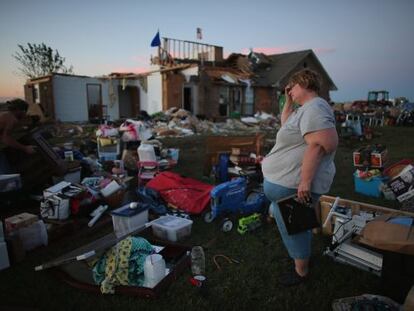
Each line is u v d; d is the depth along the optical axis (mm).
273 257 3484
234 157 5855
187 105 22047
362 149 5980
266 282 3021
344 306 2488
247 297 2793
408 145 11320
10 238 3336
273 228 4242
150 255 2965
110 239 3199
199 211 4574
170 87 20578
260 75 26141
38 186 5375
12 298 2777
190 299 2748
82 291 2869
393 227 2564
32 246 3646
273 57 29016
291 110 2984
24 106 5633
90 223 4223
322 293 2826
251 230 4129
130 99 23703
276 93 25156
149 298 2736
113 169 6227
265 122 19891
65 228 3998
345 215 3684
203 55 26109
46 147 5527
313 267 3221
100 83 21781
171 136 13914
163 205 4746
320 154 2365
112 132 7871
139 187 5480
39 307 2654
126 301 2709
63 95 20500
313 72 2602
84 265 3064
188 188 4883
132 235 3453
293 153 2578
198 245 3766
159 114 18562
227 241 3879
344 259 3266
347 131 12438
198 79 21125
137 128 8195
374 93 32125
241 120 20266
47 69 34438
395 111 22297
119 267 2873
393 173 5512
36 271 3180
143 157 6223
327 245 3676
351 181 6441
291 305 2684
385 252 2617
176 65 21750
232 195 4477
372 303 2406
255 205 4668
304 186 2381
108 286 2787
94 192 4609
